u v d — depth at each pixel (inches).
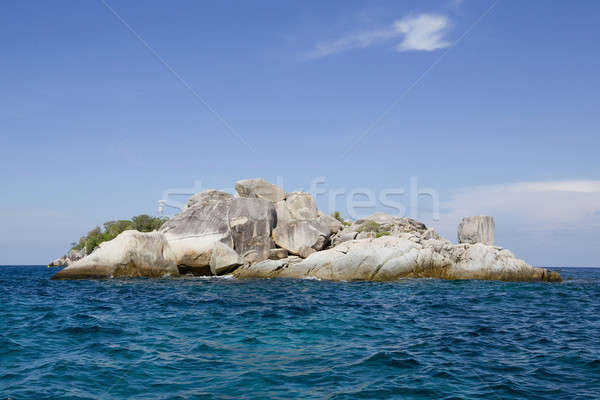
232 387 346.6
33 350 452.4
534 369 402.0
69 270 1363.2
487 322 639.8
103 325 585.6
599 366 414.0
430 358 433.4
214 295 932.6
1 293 986.7
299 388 345.7
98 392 335.3
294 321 623.8
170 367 397.1
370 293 980.6
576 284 1360.7
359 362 416.5
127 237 1397.6
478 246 1395.2
